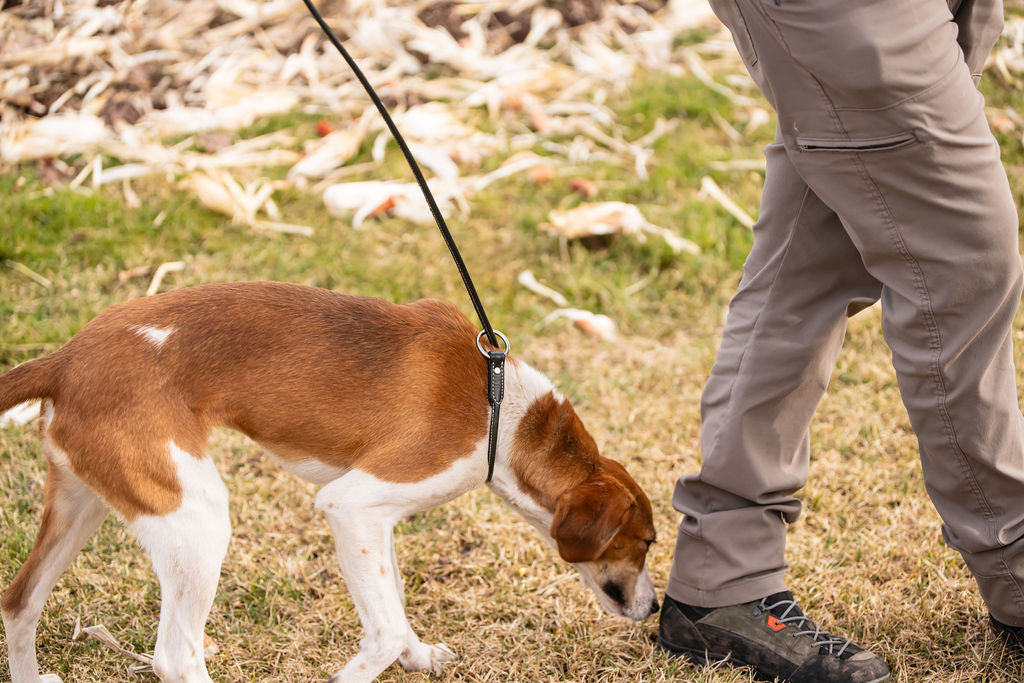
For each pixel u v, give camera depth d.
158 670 2.35
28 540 3.22
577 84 6.83
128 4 6.52
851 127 2.25
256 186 5.58
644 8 7.77
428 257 5.11
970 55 2.55
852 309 2.68
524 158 6.01
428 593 3.18
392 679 2.75
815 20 2.19
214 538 2.38
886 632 2.95
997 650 2.79
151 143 5.81
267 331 2.53
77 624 2.80
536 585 3.18
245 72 6.47
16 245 4.81
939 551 3.25
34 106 5.87
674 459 3.85
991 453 2.49
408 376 2.57
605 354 4.55
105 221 5.10
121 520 2.38
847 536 3.39
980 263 2.30
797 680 2.71
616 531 2.62
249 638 2.91
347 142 5.88
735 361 2.69
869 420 4.00
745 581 2.80
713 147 6.23
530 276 5.01
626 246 5.27
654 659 2.87
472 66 6.79
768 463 2.73
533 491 2.76
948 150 2.21
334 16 6.85
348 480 2.50
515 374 2.75
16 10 6.25
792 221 2.57
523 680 2.79
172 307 2.50
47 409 2.43
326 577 3.24
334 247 5.12
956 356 2.38
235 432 3.93
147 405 2.37
